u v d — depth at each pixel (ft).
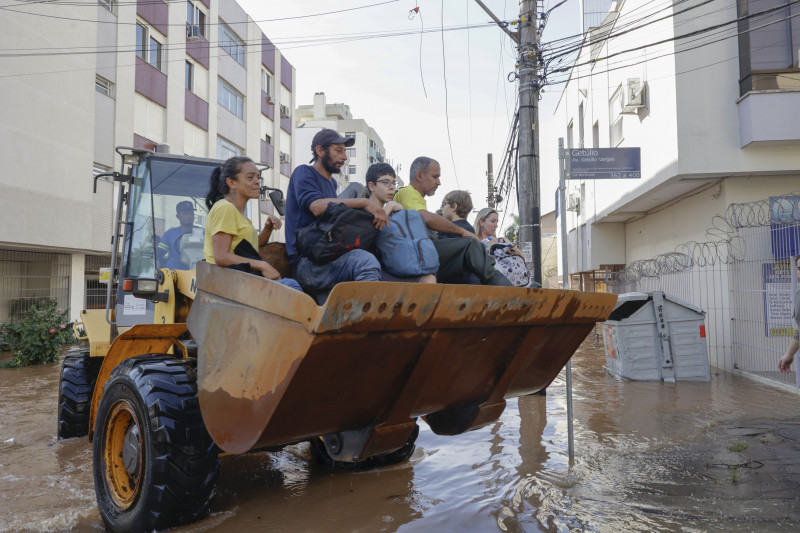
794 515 12.21
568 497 13.69
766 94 35.14
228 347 10.21
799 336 17.99
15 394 32.50
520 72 36.29
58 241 57.47
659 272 45.01
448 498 13.85
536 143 35.96
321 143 13.00
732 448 18.01
